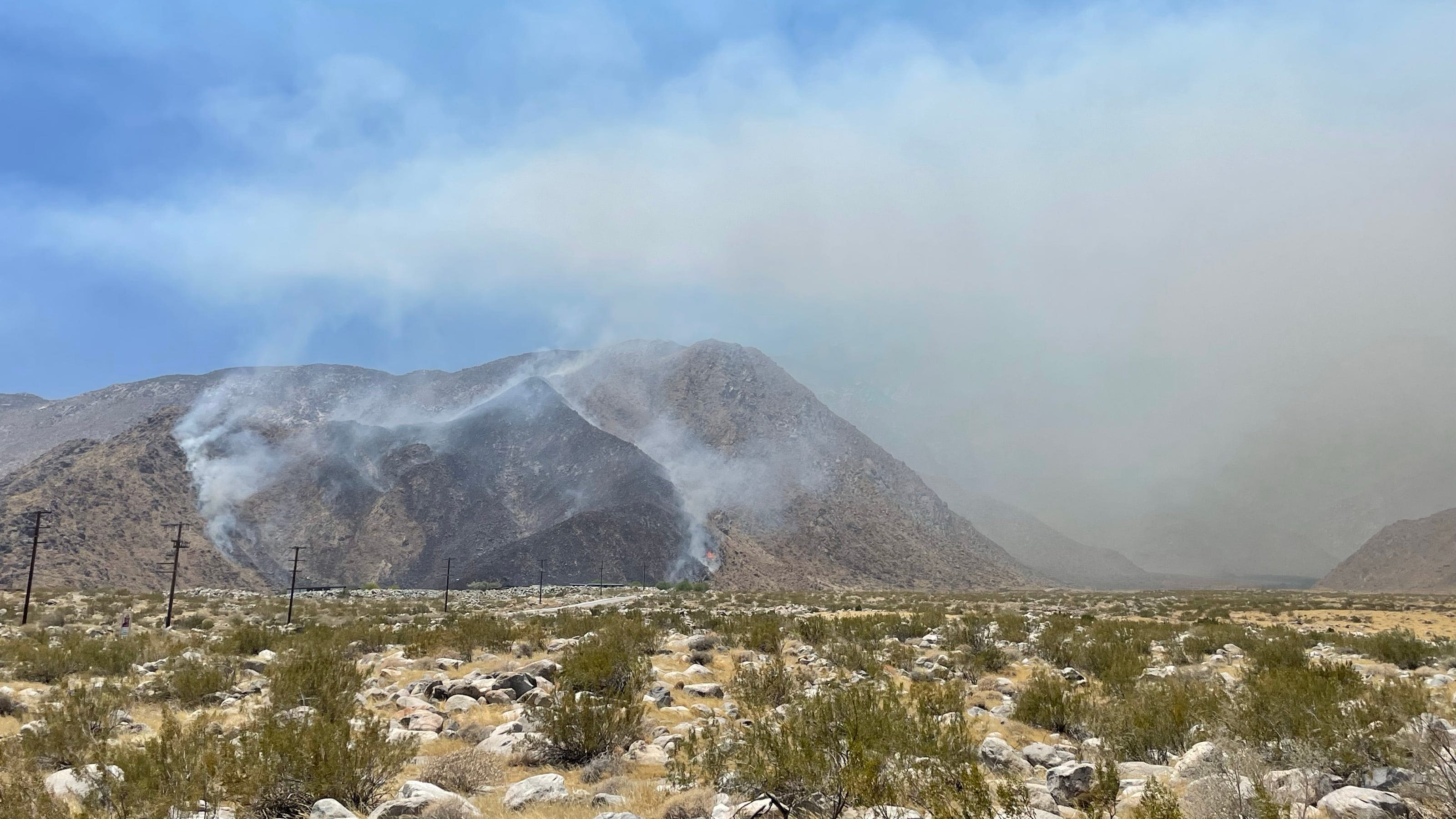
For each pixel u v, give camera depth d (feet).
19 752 45.34
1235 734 45.50
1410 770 37.60
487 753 47.93
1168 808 31.53
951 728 42.24
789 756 37.06
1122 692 65.67
